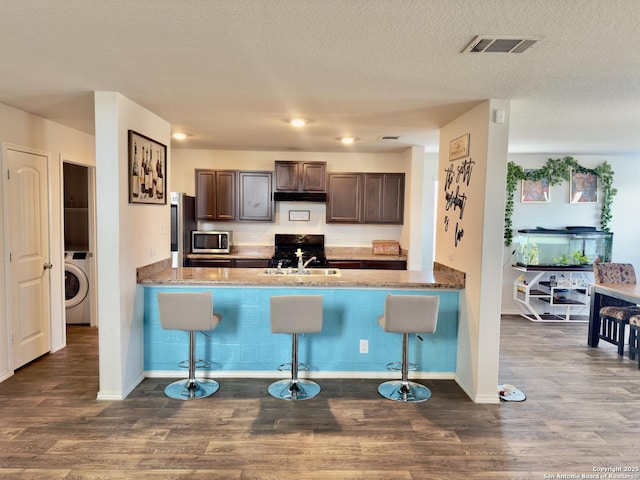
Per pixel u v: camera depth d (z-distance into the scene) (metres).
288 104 3.37
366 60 2.37
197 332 3.67
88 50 2.25
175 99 3.25
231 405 3.15
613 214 6.29
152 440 2.65
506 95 3.03
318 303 3.20
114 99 3.05
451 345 3.71
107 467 2.36
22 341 3.80
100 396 3.22
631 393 3.49
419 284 3.56
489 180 3.16
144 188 3.55
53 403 3.14
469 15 1.80
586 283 5.87
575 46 2.12
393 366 3.73
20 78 2.75
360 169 6.29
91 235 5.15
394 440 2.70
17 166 3.67
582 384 3.67
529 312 6.24
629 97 3.04
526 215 6.21
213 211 5.96
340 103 3.30
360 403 3.22
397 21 1.87
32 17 1.86
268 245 6.37
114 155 3.09
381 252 6.16
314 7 1.74
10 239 3.61
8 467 2.35
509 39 2.05
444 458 2.50
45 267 4.10
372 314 3.68
